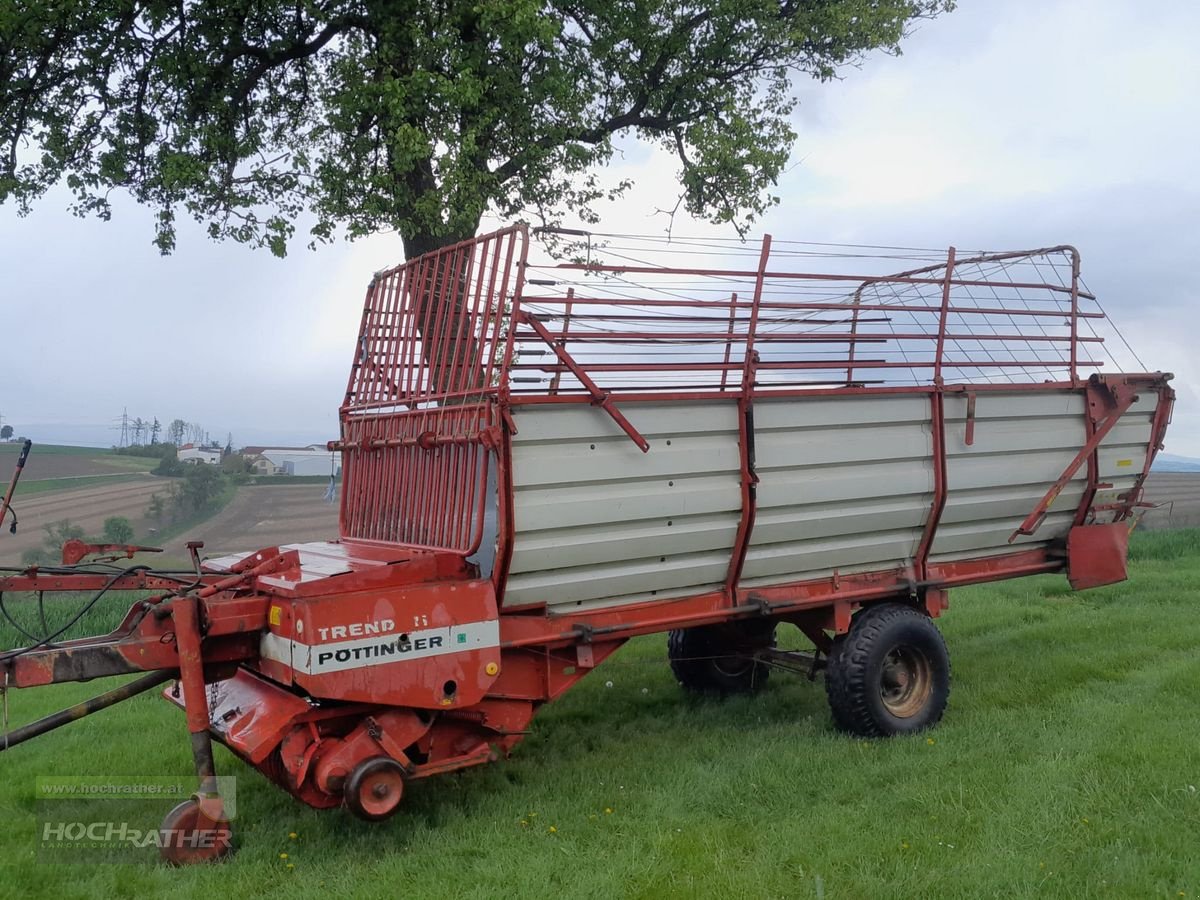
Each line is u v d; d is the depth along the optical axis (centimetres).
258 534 1966
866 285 796
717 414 624
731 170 1263
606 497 584
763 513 647
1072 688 782
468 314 593
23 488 2656
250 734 516
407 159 1084
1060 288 795
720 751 672
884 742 668
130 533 1867
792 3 1401
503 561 554
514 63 1215
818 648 729
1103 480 806
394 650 519
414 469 636
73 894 475
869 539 707
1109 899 440
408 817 566
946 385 718
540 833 534
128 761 674
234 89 1231
